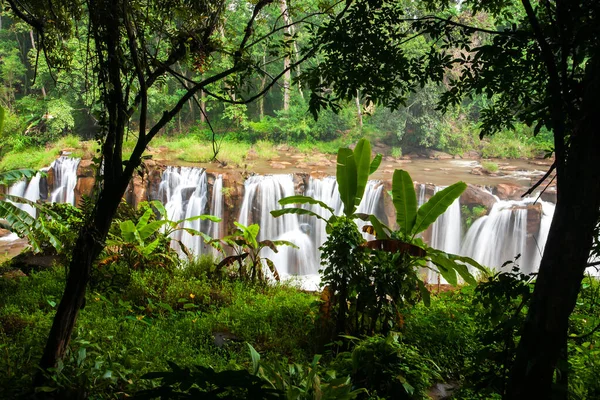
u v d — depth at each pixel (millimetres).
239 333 6570
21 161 25234
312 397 3041
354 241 5867
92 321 6410
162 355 5621
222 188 19344
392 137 30047
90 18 3705
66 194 23281
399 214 6461
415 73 4180
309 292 9391
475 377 3713
